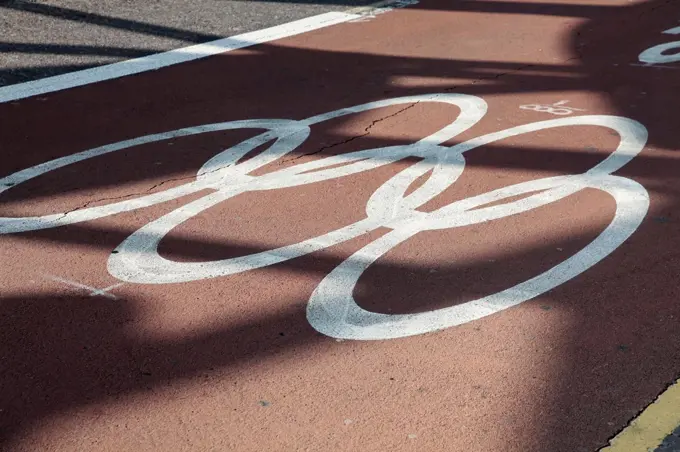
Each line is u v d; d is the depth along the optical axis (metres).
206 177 6.75
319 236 5.71
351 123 8.01
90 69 9.73
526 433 3.80
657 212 6.00
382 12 12.72
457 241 5.62
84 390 4.15
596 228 5.77
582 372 4.23
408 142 7.49
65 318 4.76
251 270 5.27
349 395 4.09
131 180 6.70
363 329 4.63
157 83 9.25
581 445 3.73
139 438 3.81
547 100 8.59
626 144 7.30
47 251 5.55
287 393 4.11
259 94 8.91
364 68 9.87
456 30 11.65
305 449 3.73
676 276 5.14
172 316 4.77
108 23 11.52
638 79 9.21
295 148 7.37
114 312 4.81
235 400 4.06
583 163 6.91
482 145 7.37
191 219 6.00
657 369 4.25
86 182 6.66
